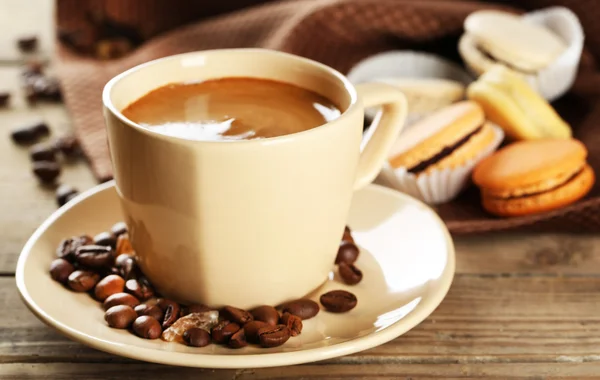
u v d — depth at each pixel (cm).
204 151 40
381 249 47
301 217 42
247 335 42
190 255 43
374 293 45
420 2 65
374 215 49
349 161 43
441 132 54
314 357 40
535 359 44
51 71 69
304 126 43
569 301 47
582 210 51
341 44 65
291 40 64
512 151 54
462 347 45
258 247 42
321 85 46
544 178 51
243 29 69
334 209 43
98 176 55
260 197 41
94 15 73
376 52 66
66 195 53
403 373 43
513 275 49
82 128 59
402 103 46
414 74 65
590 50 65
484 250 51
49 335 45
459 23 65
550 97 62
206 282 43
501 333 45
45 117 63
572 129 61
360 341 41
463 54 62
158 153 41
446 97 60
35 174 55
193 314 42
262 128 43
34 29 78
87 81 65
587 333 45
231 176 41
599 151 57
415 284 44
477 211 54
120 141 42
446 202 55
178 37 70
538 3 67
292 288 44
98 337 40
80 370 43
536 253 50
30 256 44
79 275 44
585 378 43
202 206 41
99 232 48
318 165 41
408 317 42
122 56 72
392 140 46
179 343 42
